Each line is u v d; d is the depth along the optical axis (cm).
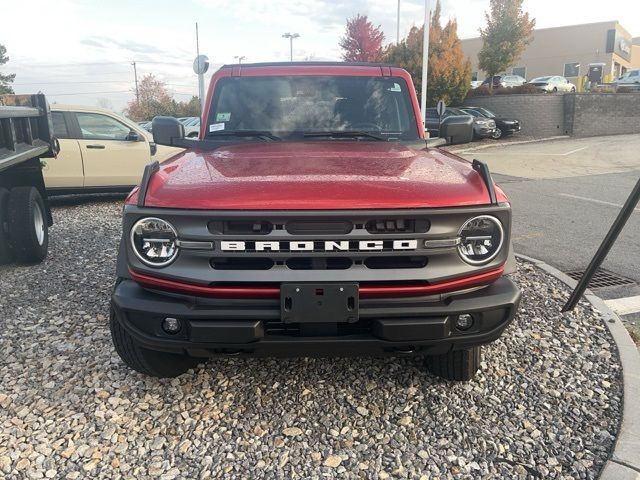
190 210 246
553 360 360
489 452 272
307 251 246
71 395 318
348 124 396
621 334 395
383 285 253
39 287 508
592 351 373
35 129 613
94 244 673
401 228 248
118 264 275
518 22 3050
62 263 589
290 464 263
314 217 242
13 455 267
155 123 390
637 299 493
